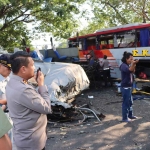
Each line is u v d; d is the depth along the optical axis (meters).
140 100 8.02
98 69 11.53
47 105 2.32
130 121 5.68
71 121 5.92
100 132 5.09
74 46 17.38
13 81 2.28
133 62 5.25
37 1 15.98
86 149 4.27
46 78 6.43
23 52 2.33
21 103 2.21
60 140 4.77
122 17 21.20
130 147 4.27
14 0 14.24
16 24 20.28
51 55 16.05
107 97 8.87
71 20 19.66
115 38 13.98
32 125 2.27
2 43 20.17
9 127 1.29
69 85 6.46
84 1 18.17
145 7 20.44
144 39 12.49
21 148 2.29
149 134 4.84
